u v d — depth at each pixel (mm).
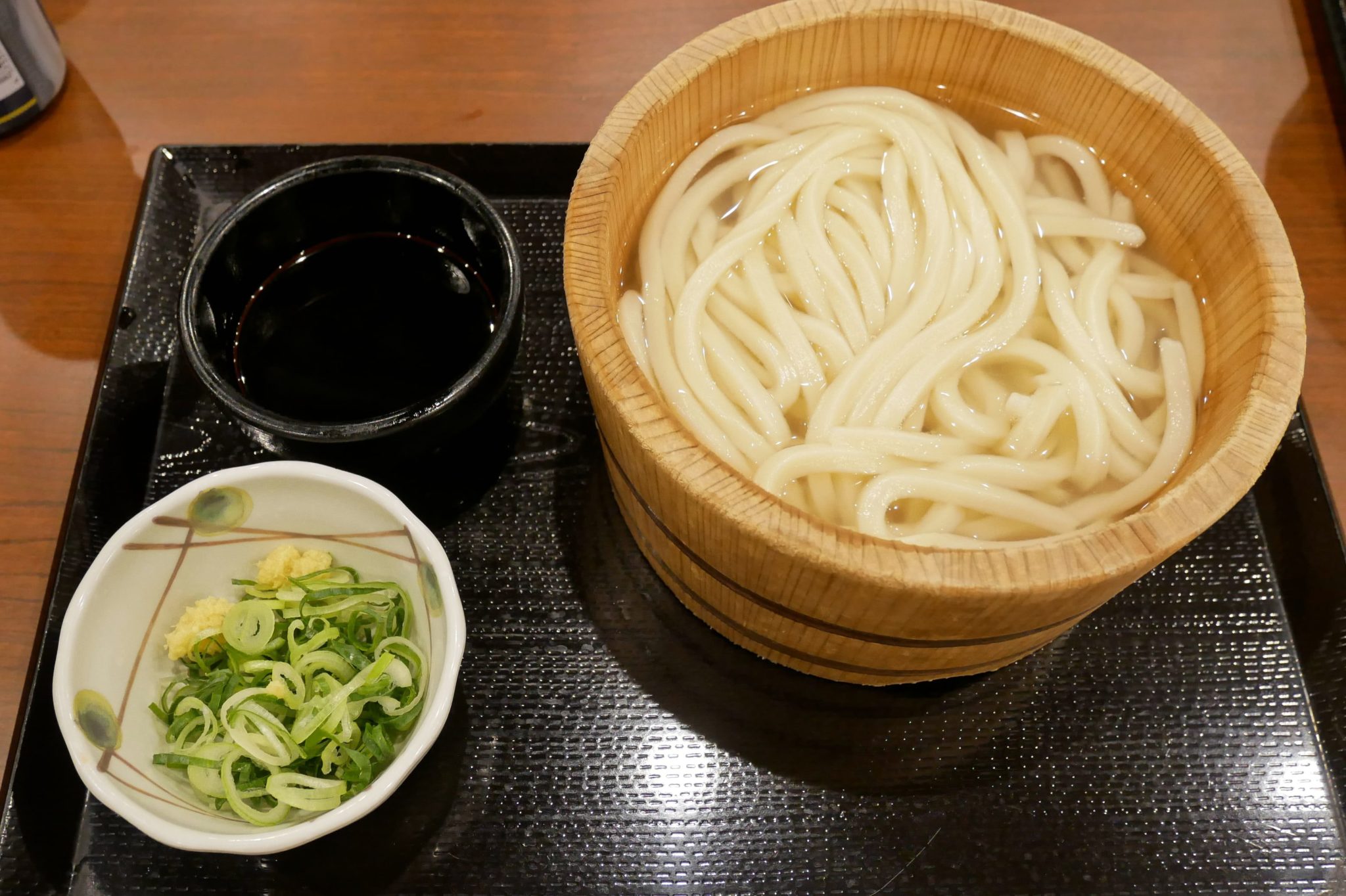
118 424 440
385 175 424
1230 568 421
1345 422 456
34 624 422
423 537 369
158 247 478
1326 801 384
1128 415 369
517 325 396
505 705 398
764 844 377
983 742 394
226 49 541
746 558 320
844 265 404
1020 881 372
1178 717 397
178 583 384
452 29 547
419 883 369
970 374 386
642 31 547
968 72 414
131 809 329
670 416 318
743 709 399
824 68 414
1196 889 371
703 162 408
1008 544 317
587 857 374
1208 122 374
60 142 517
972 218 397
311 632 382
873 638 344
